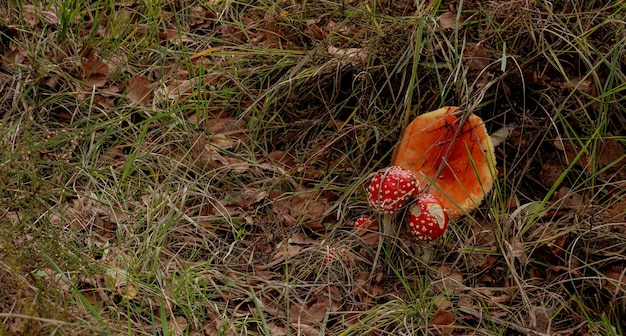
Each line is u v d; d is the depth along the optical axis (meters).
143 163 2.07
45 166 2.02
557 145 2.05
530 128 2.07
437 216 1.87
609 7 2.08
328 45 2.17
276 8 2.30
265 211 2.04
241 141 2.13
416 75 2.09
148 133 2.11
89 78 2.17
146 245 1.91
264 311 1.86
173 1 2.35
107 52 2.22
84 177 2.03
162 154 2.10
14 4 2.24
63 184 1.94
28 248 1.79
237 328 1.83
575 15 2.08
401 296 1.89
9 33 2.19
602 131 2.04
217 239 1.98
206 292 1.88
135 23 2.29
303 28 2.28
